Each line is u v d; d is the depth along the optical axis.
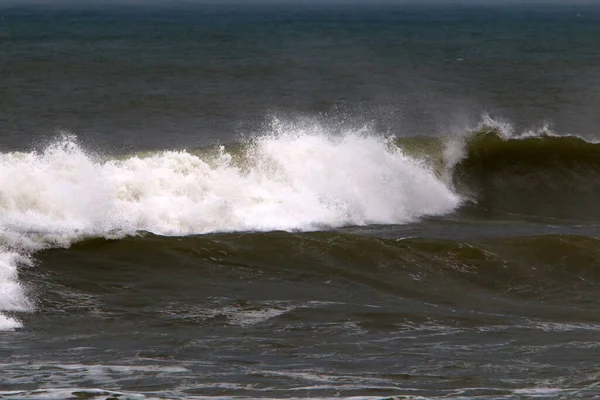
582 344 39.62
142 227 57.25
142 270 48.50
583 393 32.34
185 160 63.19
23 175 57.34
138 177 60.38
